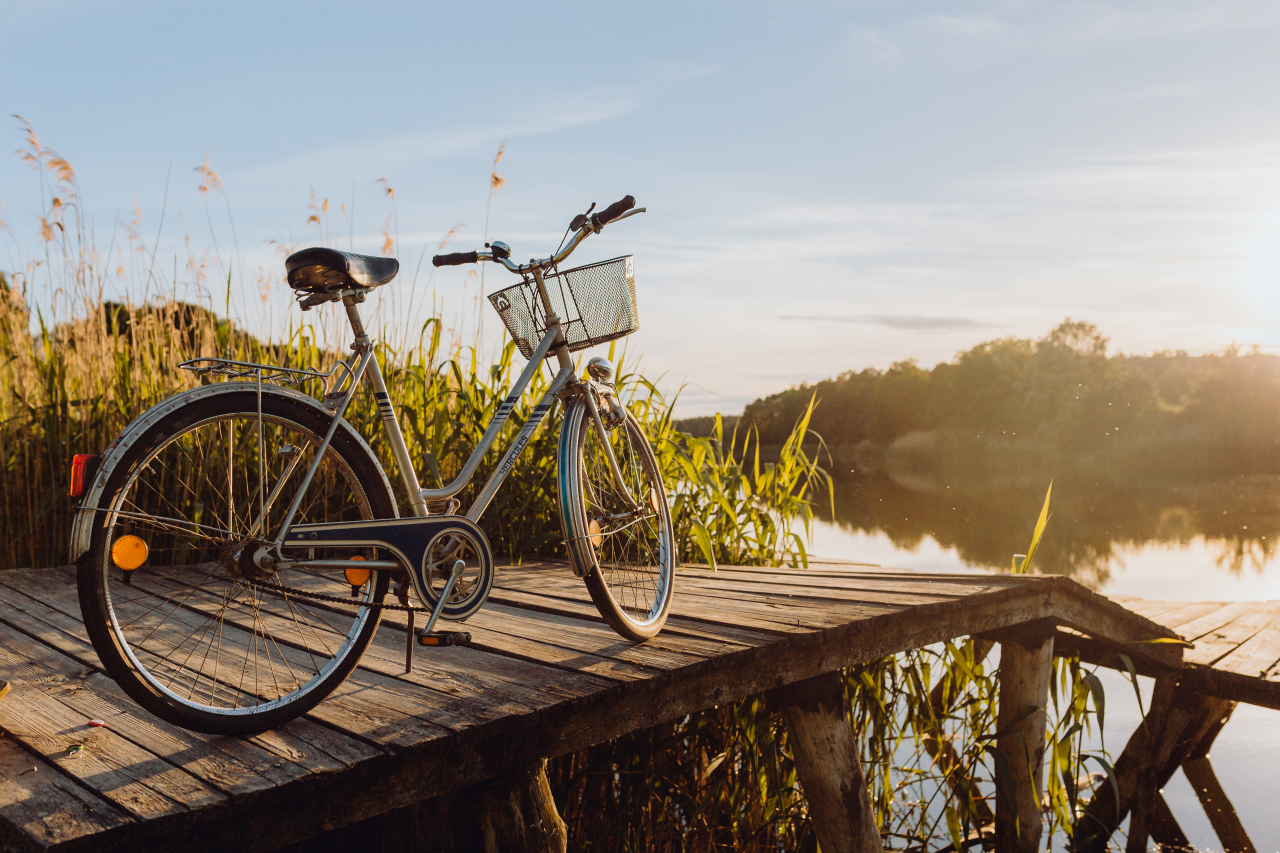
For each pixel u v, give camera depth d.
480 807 1.85
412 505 2.12
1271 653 4.25
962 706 3.75
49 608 2.94
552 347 2.54
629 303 2.51
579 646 2.44
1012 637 3.54
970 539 10.55
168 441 1.70
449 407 4.47
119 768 1.59
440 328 4.65
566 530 2.36
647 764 3.04
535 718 1.87
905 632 2.90
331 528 1.90
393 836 2.30
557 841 1.93
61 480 4.09
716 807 3.41
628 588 3.04
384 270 2.01
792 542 4.73
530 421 2.45
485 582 2.16
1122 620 3.88
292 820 1.55
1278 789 4.77
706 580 3.65
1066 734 3.75
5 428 4.14
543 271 2.48
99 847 1.33
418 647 2.46
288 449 1.88
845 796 2.60
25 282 4.42
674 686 2.20
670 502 4.40
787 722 2.65
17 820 1.37
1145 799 4.12
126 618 2.77
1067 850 4.03
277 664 2.29
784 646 2.46
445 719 1.82
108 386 4.36
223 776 1.55
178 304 4.85
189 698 1.95
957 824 3.55
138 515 1.66
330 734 1.76
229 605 2.97
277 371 1.89
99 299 4.53
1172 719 4.07
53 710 1.93
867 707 3.60
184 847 1.43
